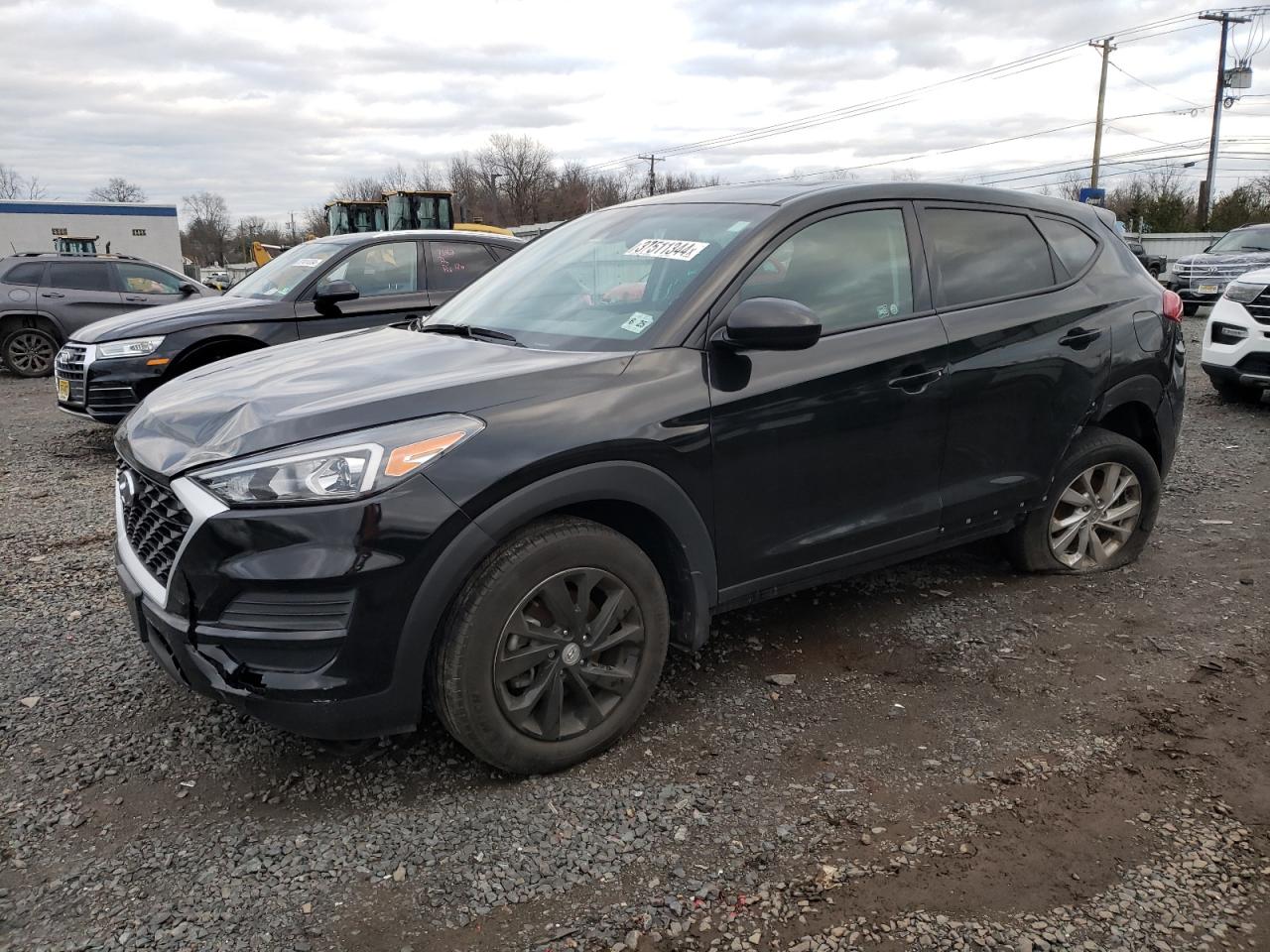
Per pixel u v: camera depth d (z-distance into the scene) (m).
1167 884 2.31
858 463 3.29
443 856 2.45
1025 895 2.28
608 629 2.83
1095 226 4.27
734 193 3.59
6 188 70.00
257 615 2.43
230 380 3.06
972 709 3.18
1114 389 4.05
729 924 2.20
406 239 7.59
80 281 13.20
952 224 3.70
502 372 2.75
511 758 2.71
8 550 4.97
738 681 3.39
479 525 2.49
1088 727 3.05
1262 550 4.64
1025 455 3.83
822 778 2.78
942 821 2.57
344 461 2.41
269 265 7.97
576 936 2.16
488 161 78.81
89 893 2.32
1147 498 4.38
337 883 2.35
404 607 2.44
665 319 2.98
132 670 3.51
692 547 2.94
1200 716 3.11
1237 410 8.36
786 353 3.10
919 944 2.13
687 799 2.68
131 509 2.81
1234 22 38.44
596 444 2.66
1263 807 2.62
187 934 2.18
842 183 3.53
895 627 3.83
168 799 2.71
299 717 2.45
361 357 3.16
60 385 7.42
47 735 3.06
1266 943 2.12
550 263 3.76
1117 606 4.01
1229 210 38.38
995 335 3.62
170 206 38.12
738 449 2.98
